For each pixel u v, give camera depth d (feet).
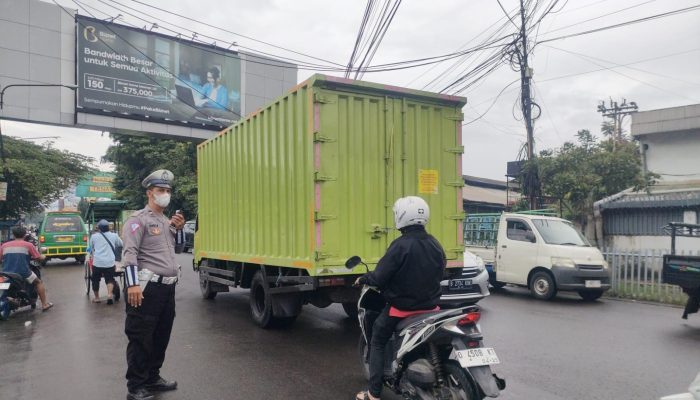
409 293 13.58
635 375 17.85
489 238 43.52
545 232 36.81
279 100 23.68
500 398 15.56
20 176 83.61
